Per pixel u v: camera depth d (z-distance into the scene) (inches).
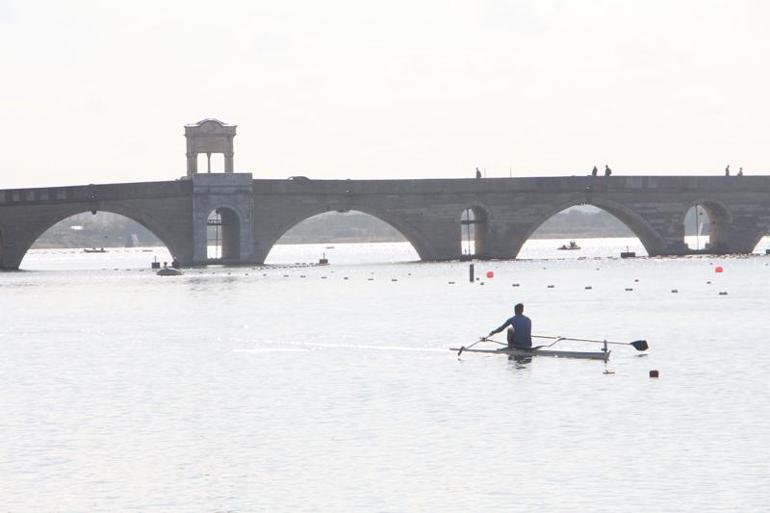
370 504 4697.3
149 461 5418.3
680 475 5027.1
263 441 5816.9
